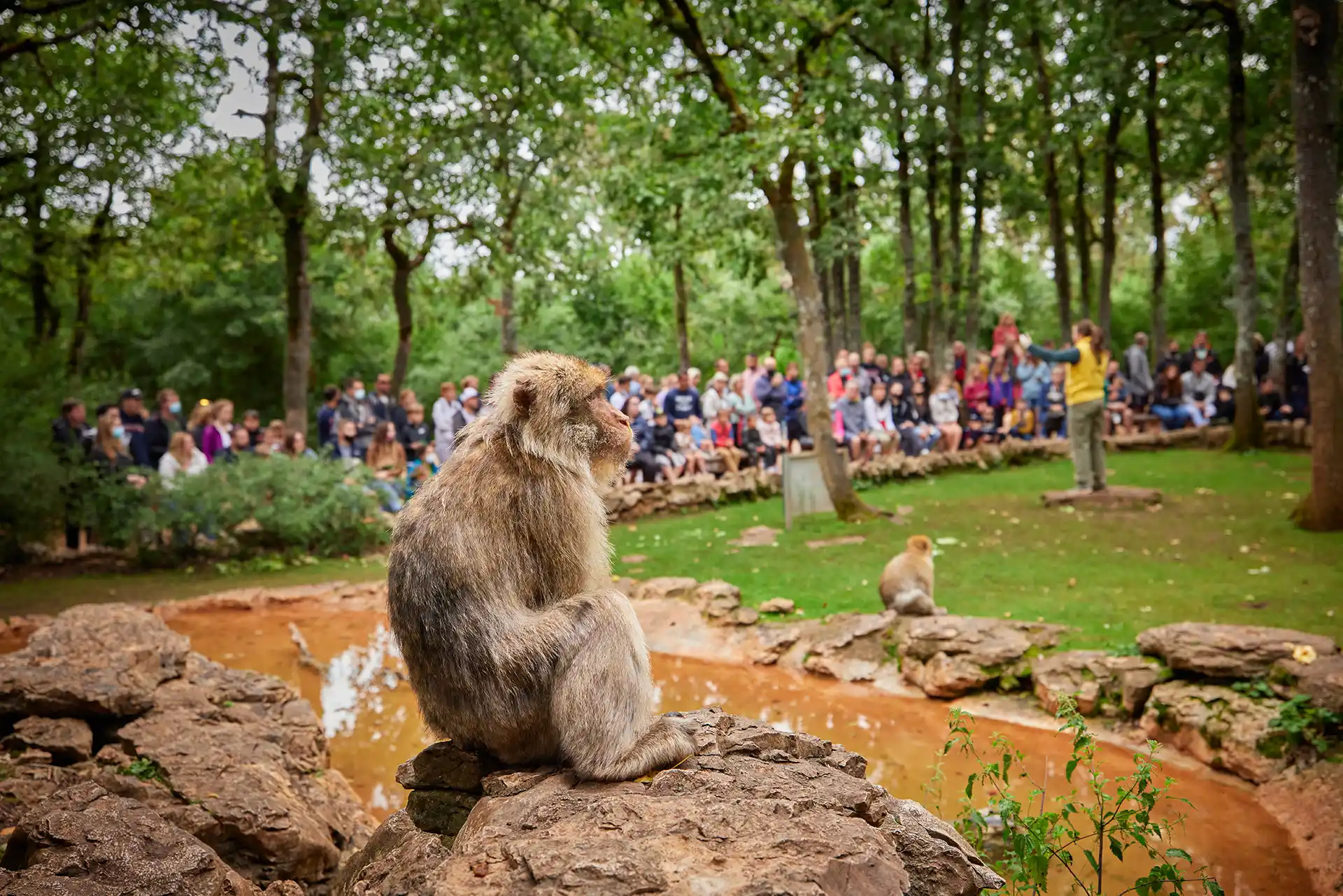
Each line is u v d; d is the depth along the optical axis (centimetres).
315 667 1011
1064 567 1160
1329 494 1287
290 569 1507
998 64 2453
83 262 2303
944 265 3086
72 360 2497
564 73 2020
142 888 398
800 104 1505
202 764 580
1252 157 2739
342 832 585
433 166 2064
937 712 827
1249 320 2123
